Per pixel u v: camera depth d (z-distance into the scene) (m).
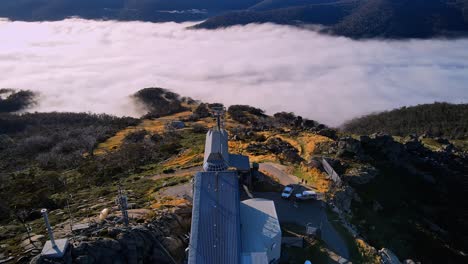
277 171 68.44
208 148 54.66
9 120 190.00
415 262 56.25
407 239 63.00
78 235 42.16
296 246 47.38
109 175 82.06
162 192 60.25
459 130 185.50
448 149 118.69
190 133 129.12
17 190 77.50
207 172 48.06
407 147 101.62
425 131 180.38
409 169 87.88
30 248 41.75
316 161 72.00
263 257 39.66
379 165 82.00
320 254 46.59
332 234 50.34
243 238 43.19
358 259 46.44
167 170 75.19
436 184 86.88
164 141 115.69
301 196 57.31
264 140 91.31
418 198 78.50
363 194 68.25
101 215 47.19
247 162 60.31
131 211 49.59
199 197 45.00
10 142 148.75
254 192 60.41
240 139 90.69
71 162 109.44
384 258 48.72
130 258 41.53
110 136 150.75
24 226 49.09
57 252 37.28
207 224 42.12
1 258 40.12
